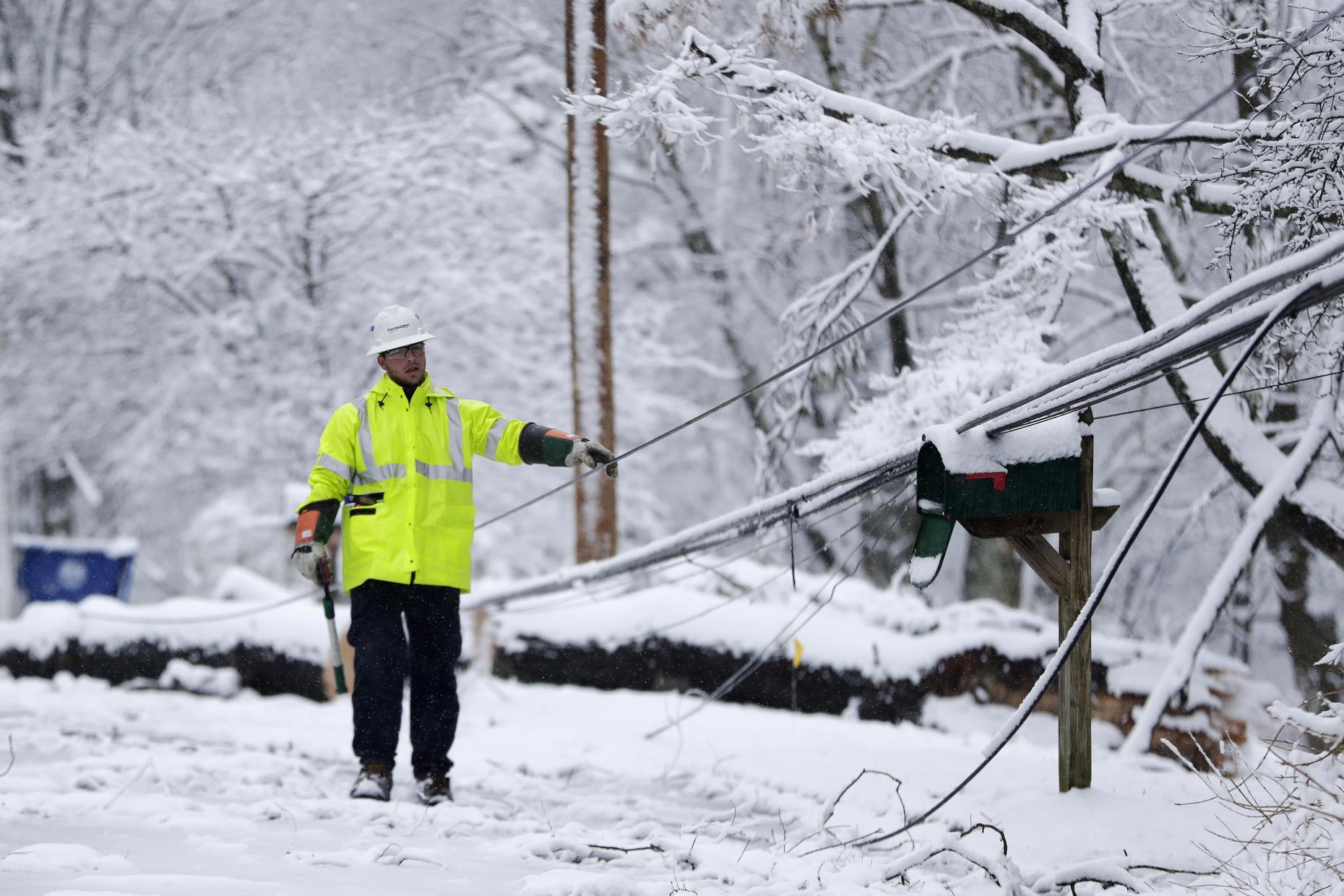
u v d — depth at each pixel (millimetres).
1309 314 19469
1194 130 20938
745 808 16266
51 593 45656
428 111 55531
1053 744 23391
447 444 16703
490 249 52000
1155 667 23672
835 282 27453
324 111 52906
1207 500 36125
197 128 51156
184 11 58969
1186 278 31938
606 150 32250
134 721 24109
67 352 52594
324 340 50469
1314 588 42156
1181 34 31688
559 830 14633
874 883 11859
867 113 21094
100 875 10977
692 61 20656
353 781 17938
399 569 16234
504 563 53750
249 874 11516
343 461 16578
